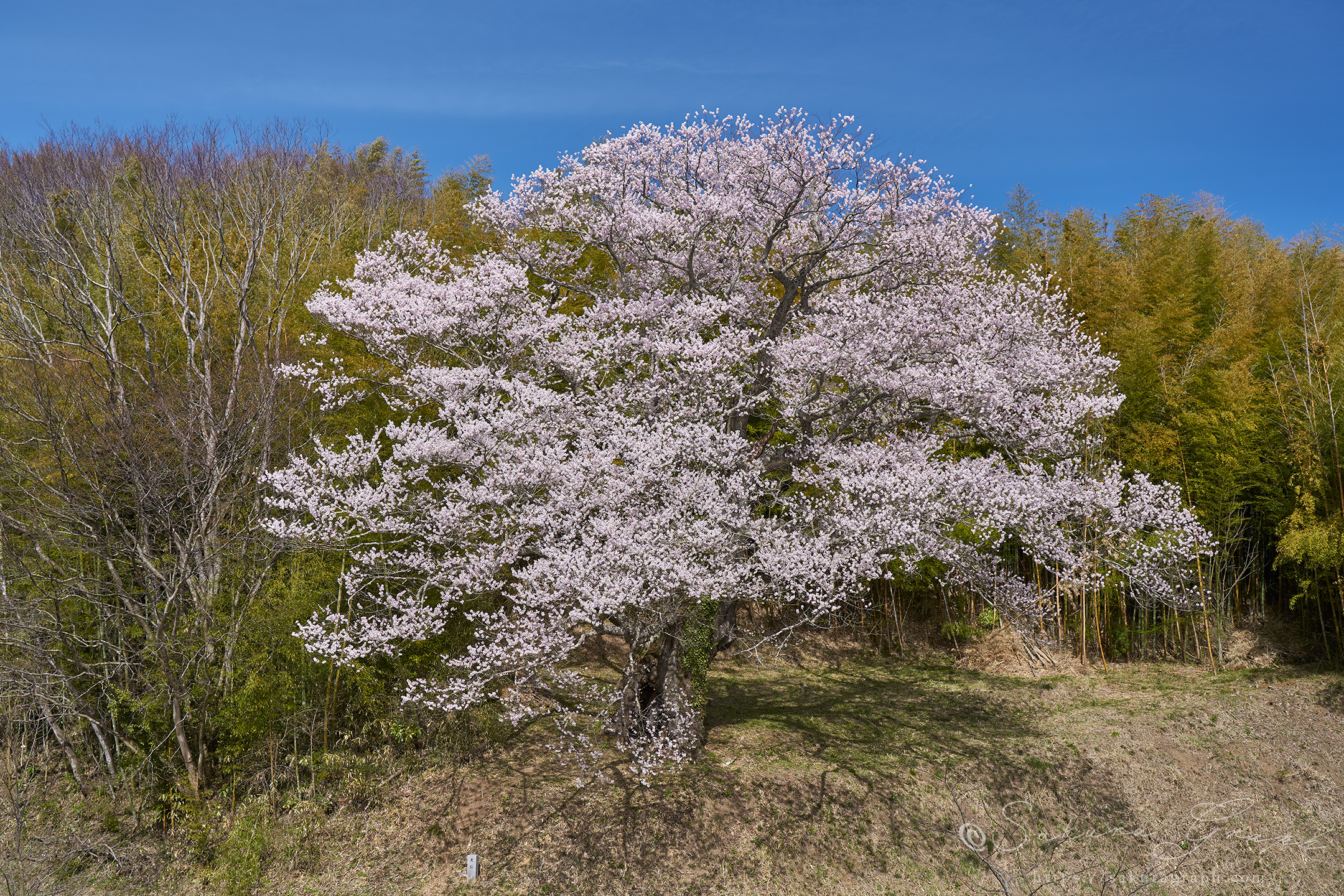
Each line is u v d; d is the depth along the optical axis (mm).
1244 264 15680
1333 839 9086
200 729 9594
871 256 12148
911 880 8750
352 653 8859
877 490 9078
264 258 13859
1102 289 14602
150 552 9953
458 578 9227
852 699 13242
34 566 10109
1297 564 12953
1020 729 11578
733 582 8609
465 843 8977
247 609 9766
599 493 9180
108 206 13625
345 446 11508
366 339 10414
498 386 10336
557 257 12930
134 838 9461
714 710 12719
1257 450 13062
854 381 9805
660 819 9156
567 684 9352
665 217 11562
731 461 9531
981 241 11664
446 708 8703
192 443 10195
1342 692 11719
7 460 10234
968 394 9398
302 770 10164
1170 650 14297
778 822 9273
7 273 12344
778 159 10523
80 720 10383
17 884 8555
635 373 11102
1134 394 13344
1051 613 13906
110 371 10812
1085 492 9703
